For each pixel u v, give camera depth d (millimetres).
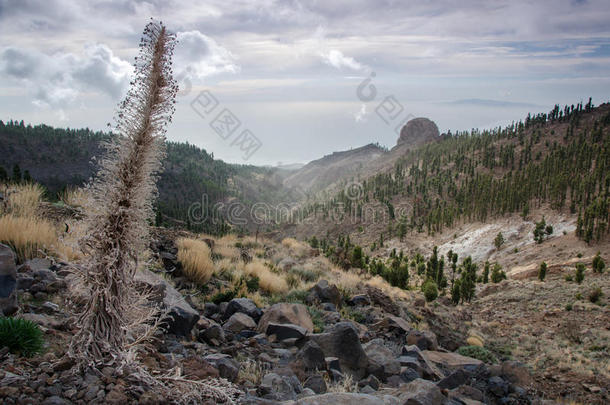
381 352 8234
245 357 6422
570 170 199500
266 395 4617
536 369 17094
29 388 2859
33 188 11406
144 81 3152
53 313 5039
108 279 3141
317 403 3816
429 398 5355
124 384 3104
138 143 3150
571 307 40312
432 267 78438
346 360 7227
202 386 3457
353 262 29281
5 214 8383
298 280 14859
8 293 4488
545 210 161875
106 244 3145
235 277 11773
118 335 3318
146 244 3307
